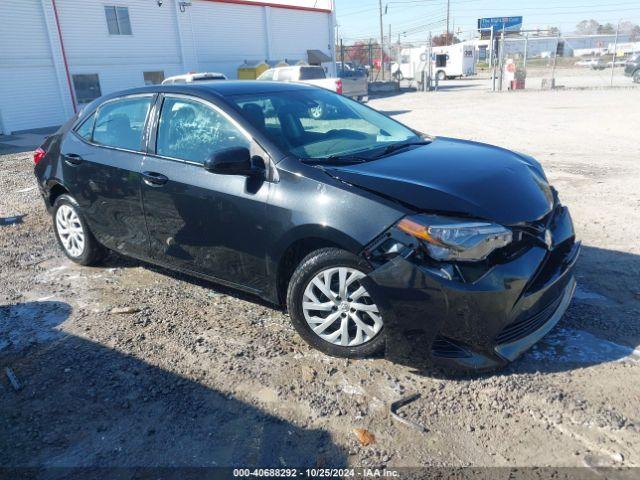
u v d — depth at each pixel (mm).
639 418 2705
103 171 4414
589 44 51969
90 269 5055
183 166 3869
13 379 3262
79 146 4711
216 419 2854
